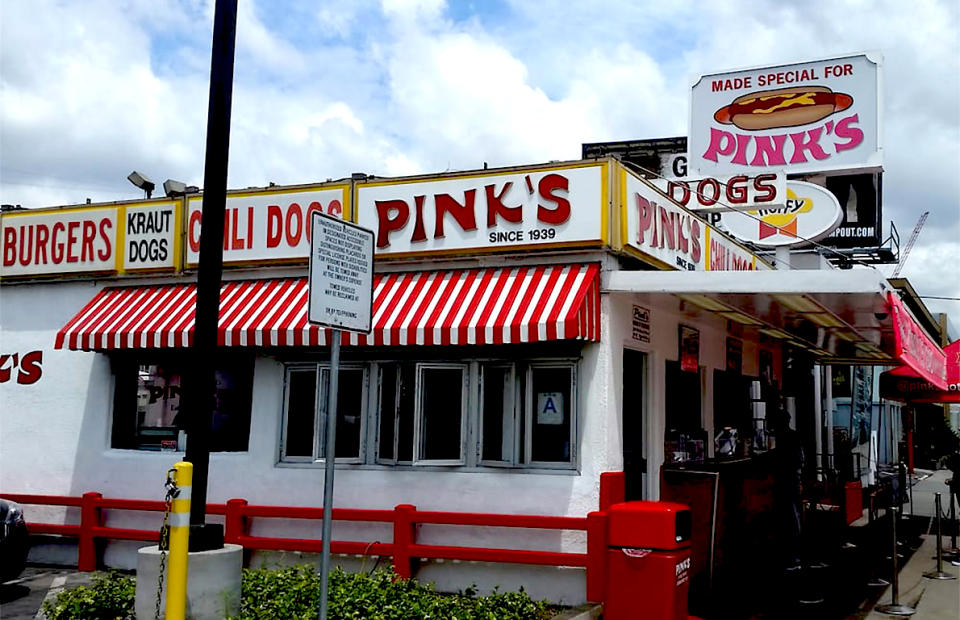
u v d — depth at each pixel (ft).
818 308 34.22
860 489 62.13
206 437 24.20
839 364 65.82
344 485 33.88
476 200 33.06
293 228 35.76
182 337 34.76
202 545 23.68
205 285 24.53
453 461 32.86
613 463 31.01
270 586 27.14
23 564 33.19
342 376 34.96
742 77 76.07
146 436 38.32
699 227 40.78
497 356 32.63
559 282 31.14
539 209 32.12
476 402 32.76
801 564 37.35
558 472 31.24
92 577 33.68
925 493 88.22
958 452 47.67
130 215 38.58
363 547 31.99
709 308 37.81
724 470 35.73
